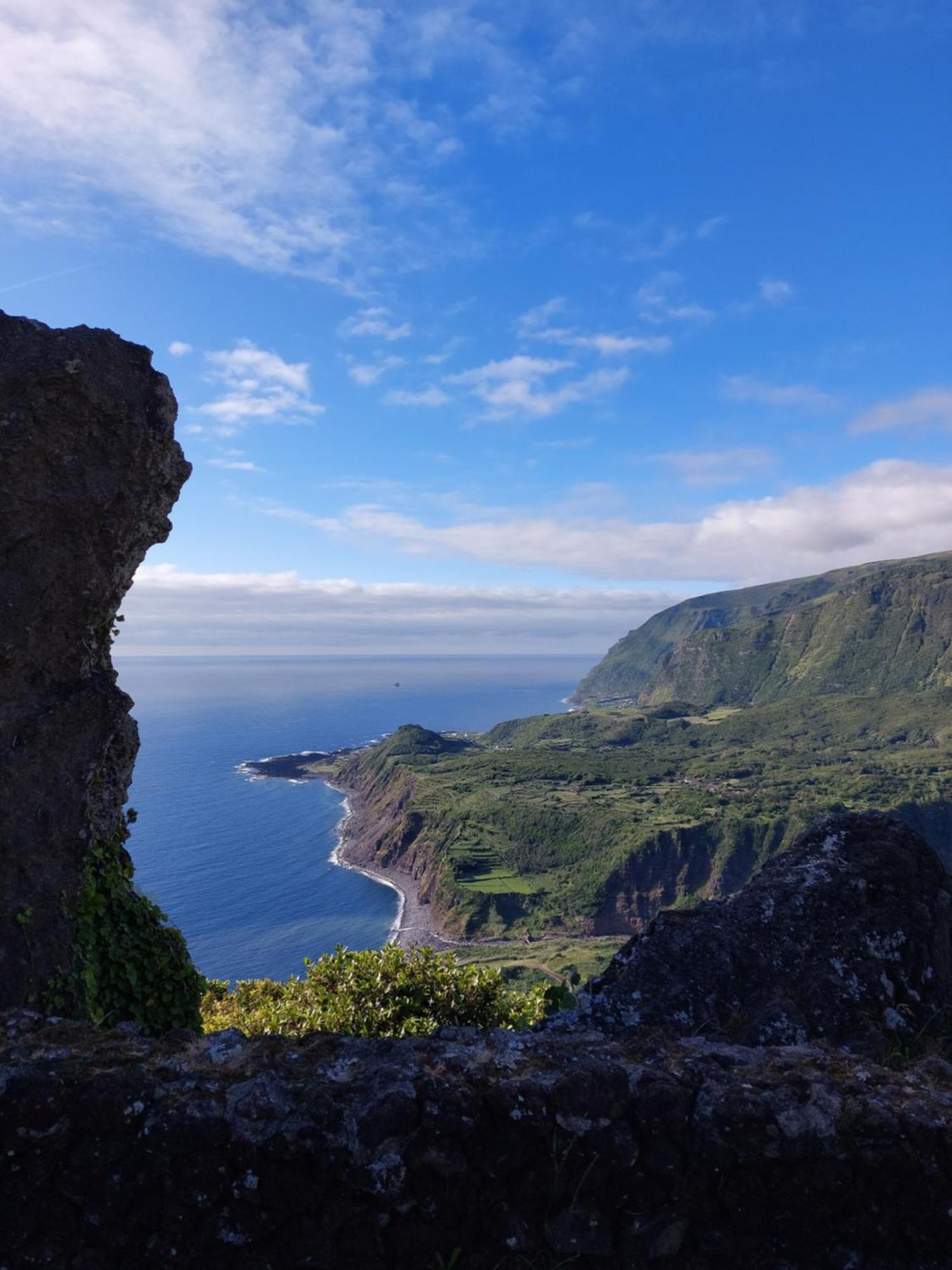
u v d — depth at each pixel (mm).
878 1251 3617
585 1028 4938
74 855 5426
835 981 5055
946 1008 5090
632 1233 3672
